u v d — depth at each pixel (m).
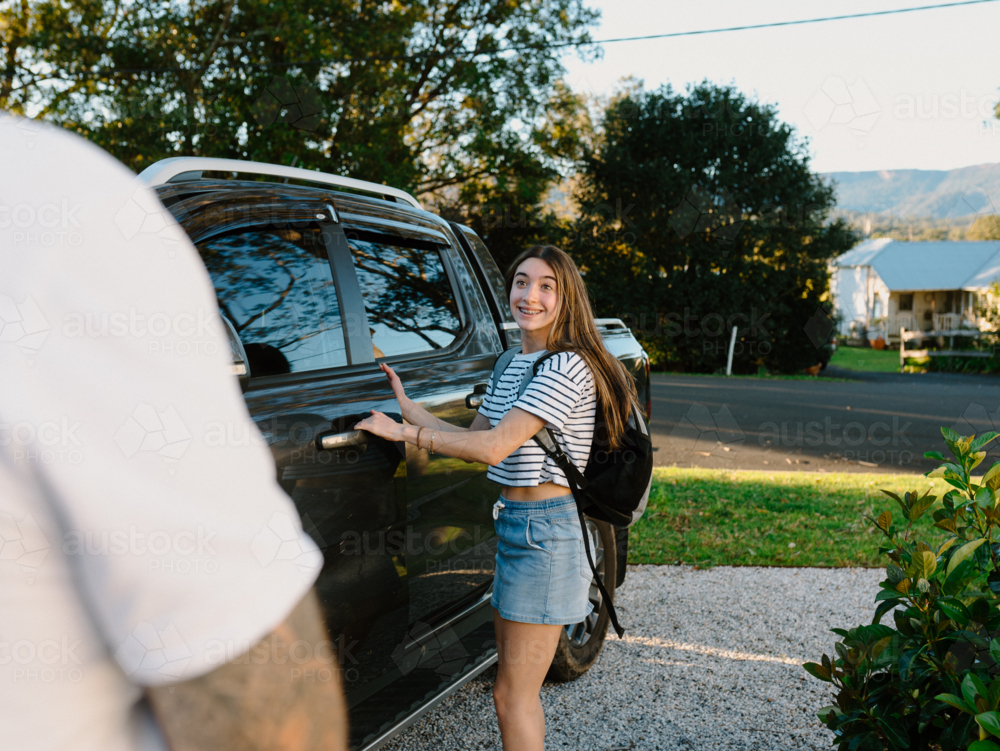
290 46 15.01
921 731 1.96
